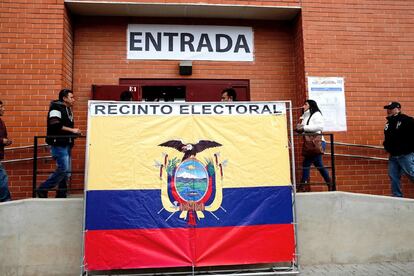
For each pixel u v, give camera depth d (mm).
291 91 7359
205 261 4602
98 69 7043
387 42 7109
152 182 4648
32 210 4918
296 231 4777
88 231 4488
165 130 4750
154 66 7148
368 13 7125
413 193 6871
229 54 7312
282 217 4777
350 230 5410
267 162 4832
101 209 4539
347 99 6895
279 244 4734
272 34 7457
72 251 4922
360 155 6859
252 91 7289
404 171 6004
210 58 7258
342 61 6957
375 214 5480
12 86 6273
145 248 4555
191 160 4734
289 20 7457
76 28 7082
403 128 5938
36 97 6277
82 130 6836
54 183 5281
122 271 4762
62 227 4938
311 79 6836
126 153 4656
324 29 6980
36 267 4852
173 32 7234
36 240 4887
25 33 6383
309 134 5547
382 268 5152
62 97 5570
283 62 7418
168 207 4633
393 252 5461
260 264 4922
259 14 7184
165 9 6910
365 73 6988
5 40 6340
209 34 7309
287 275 4832
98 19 7133
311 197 5395
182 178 4699
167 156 4711
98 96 6906
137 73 7102
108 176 4598
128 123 4703
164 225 4605
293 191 4824
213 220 4676
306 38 6918
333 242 5367
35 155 5156
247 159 4809
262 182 4797
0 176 5375
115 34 7133
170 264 4555
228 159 4789
